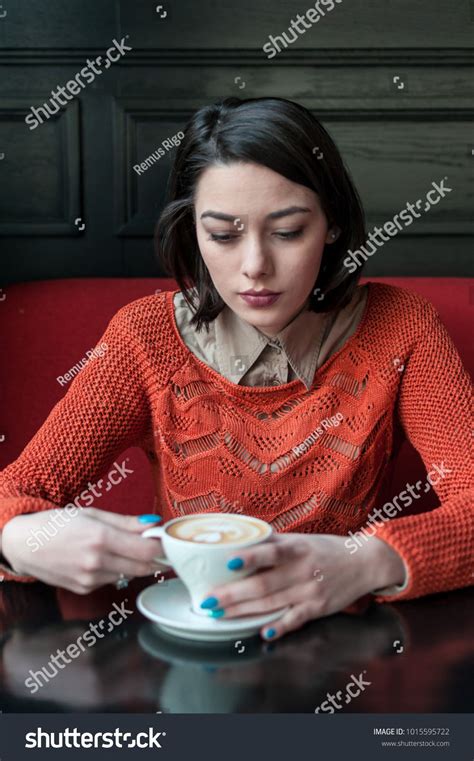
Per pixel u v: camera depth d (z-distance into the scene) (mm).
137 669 726
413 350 1231
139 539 876
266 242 991
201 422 1207
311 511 1193
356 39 1888
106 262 1951
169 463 1219
